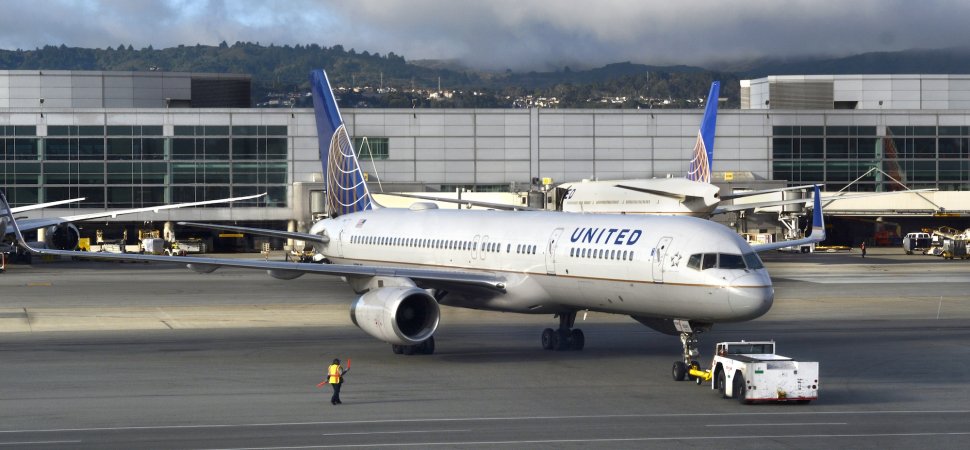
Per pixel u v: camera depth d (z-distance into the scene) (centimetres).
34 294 9656
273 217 18912
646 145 19550
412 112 19275
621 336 6700
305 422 4084
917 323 7512
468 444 3703
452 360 5722
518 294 6022
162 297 9362
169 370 5381
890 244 19750
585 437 3816
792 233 16462
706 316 4931
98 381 5047
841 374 5281
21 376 5191
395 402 4500
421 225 7275
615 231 5506
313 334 6856
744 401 4419
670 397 4609
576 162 19512
